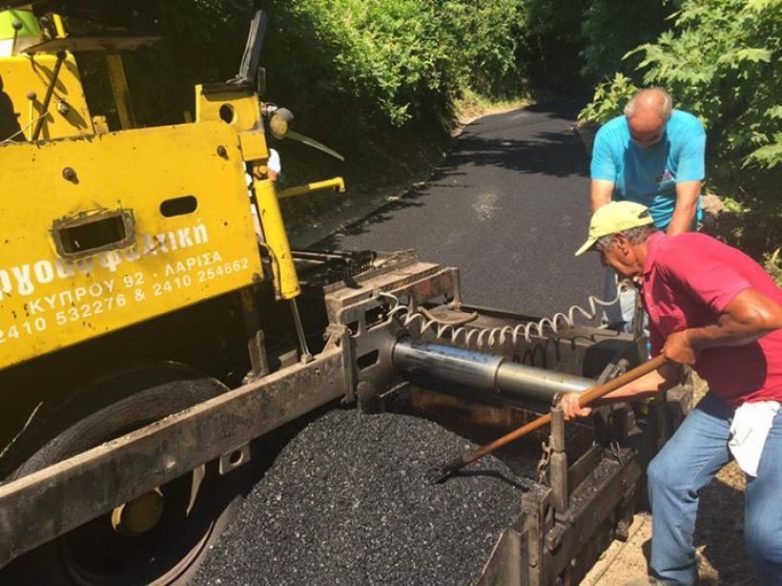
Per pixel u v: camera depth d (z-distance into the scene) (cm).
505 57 2317
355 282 362
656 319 256
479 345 356
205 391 287
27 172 220
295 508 293
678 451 260
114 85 345
